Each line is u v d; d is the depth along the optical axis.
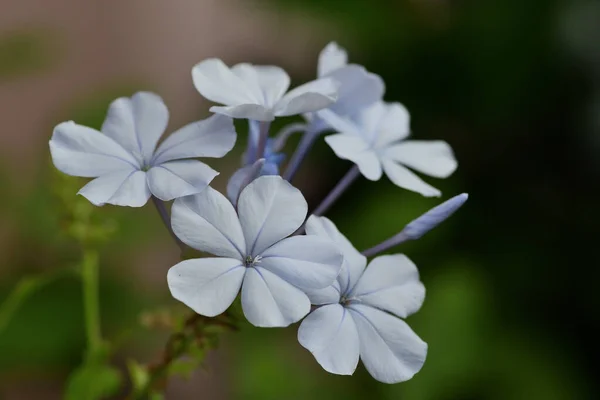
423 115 0.39
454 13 0.39
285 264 0.22
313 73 0.40
